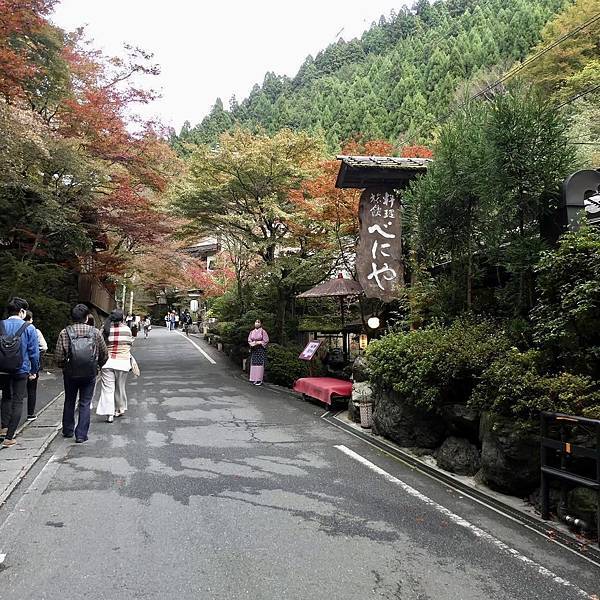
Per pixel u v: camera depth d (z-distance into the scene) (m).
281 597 3.25
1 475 5.57
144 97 14.74
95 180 14.50
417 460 6.34
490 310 7.40
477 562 3.77
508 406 4.97
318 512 4.72
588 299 4.61
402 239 9.54
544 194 6.38
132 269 22.34
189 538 4.11
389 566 3.69
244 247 16.59
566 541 4.09
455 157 7.12
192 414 9.37
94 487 5.33
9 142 10.01
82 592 3.29
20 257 16.38
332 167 12.82
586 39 23.30
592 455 3.87
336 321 14.05
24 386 6.92
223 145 14.73
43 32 12.98
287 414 9.55
